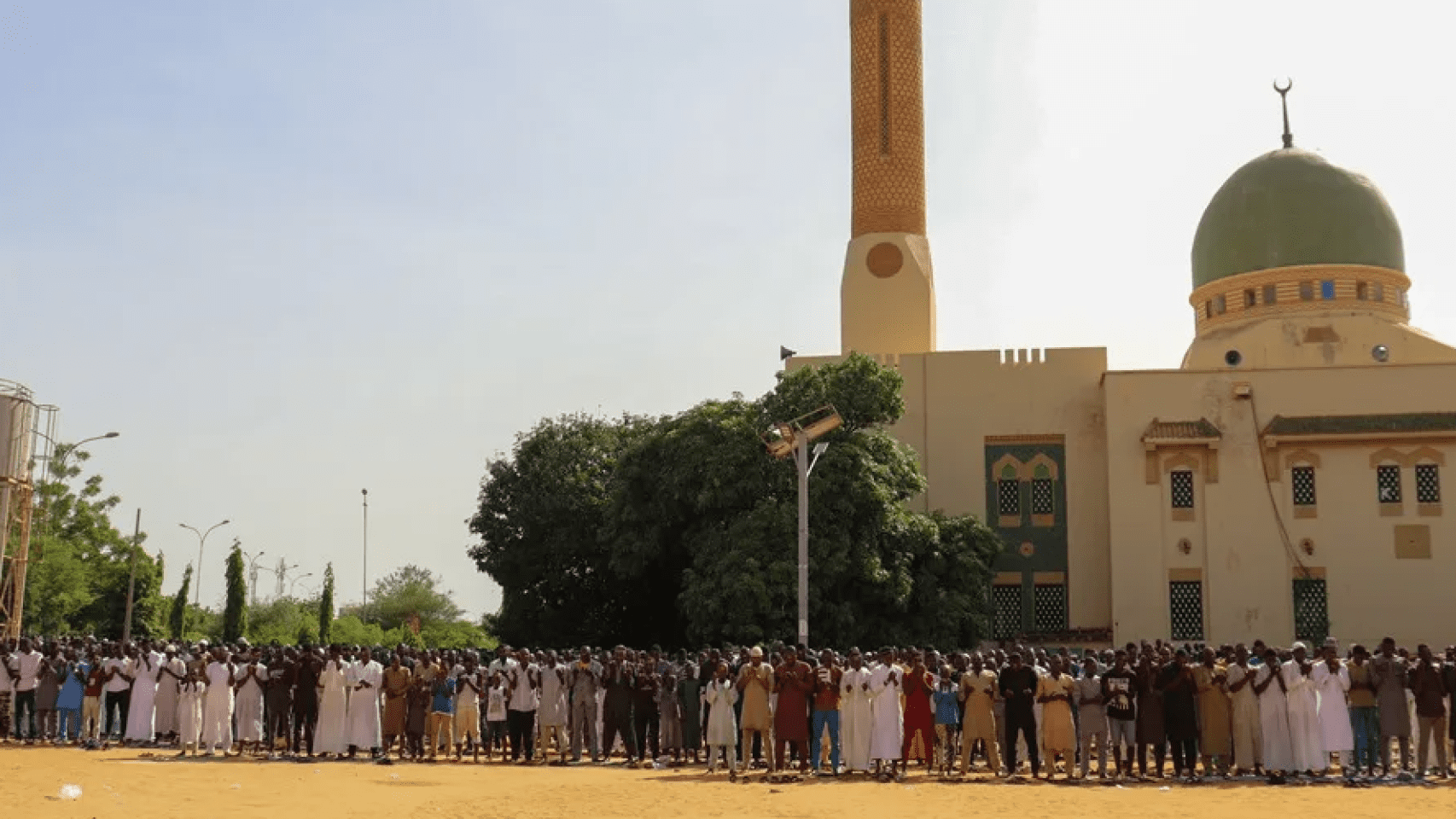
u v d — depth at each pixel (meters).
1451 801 20.25
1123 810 18.88
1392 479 51.25
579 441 56.59
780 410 45.50
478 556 58.06
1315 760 23.16
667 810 18.59
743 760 25.62
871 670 23.89
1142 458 53.31
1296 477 52.12
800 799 20.09
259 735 28.30
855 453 44.06
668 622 56.00
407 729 27.39
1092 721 23.89
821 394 45.72
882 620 45.56
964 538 49.16
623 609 57.62
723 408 46.56
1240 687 23.83
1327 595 50.84
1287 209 58.69
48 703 30.86
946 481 56.97
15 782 21.09
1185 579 52.06
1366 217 58.31
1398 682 23.84
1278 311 58.16
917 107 62.09
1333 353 56.47
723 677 24.20
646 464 47.28
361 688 27.19
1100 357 57.00
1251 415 52.91
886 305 60.03
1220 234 60.47
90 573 69.56
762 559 41.84
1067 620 55.12
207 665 28.16
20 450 45.41
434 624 103.50
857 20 62.94
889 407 47.03
